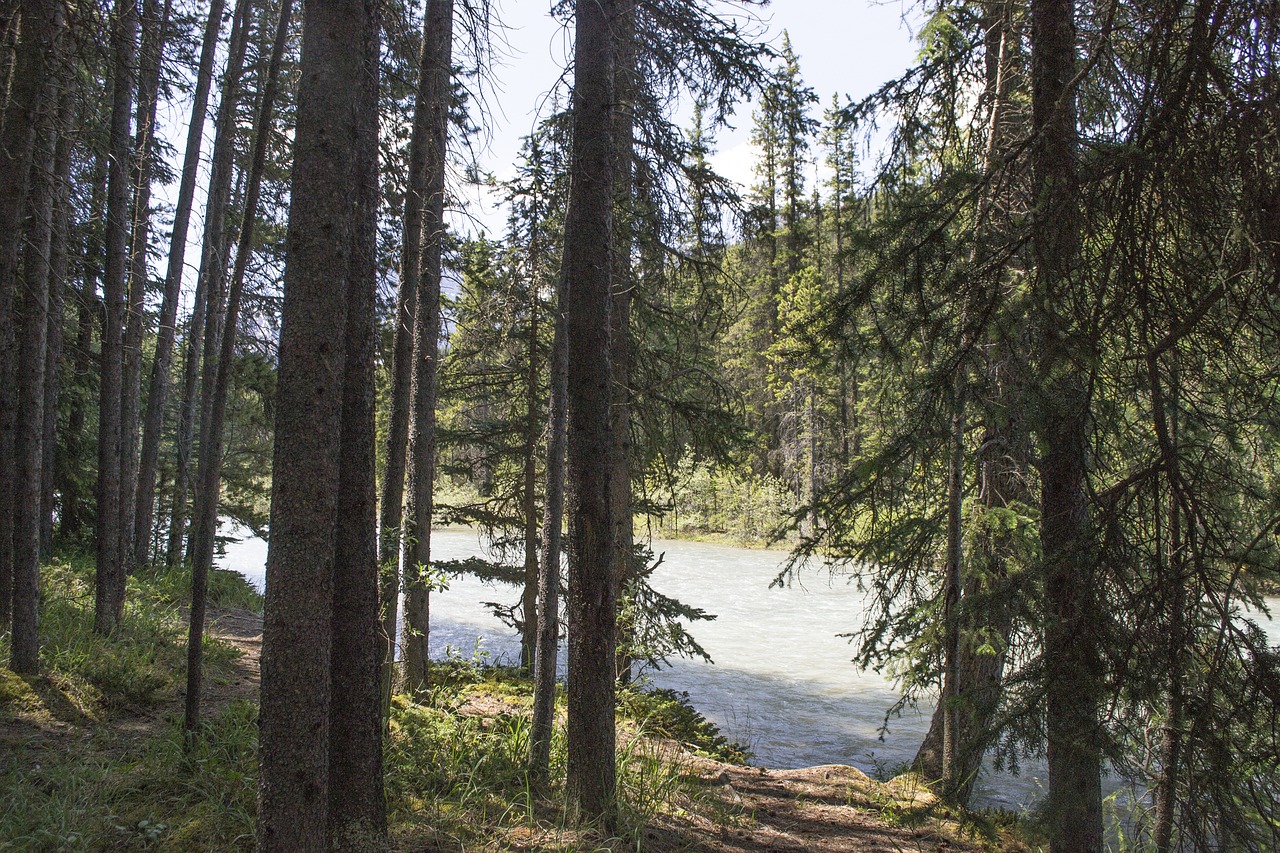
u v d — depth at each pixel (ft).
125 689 23.52
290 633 11.47
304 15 12.17
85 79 26.73
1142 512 12.48
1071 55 15.23
